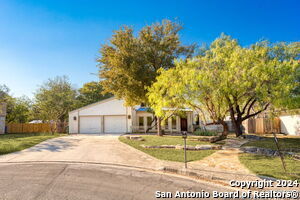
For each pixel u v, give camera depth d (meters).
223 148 9.84
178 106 11.13
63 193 4.34
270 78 8.17
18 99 28.38
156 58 16.11
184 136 6.57
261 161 7.14
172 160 7.67
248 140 11.95
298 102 9.09
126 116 22.55
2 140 13.94
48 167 6.89
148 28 16.00
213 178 5.43
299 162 6.92
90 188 4.70
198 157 8.09
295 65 8.31
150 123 23.09
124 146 11.32
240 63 8.17
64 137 16.06
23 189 4.59
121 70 14.97
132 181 5.29
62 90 25.77
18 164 7.39
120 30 15.44
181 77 9.93
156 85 11.45
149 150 9.93
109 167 6.93
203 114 11.73
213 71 8.67
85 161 7.79
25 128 24.73
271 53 9.91
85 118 22.98
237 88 8.34
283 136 14.42
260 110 11.17
